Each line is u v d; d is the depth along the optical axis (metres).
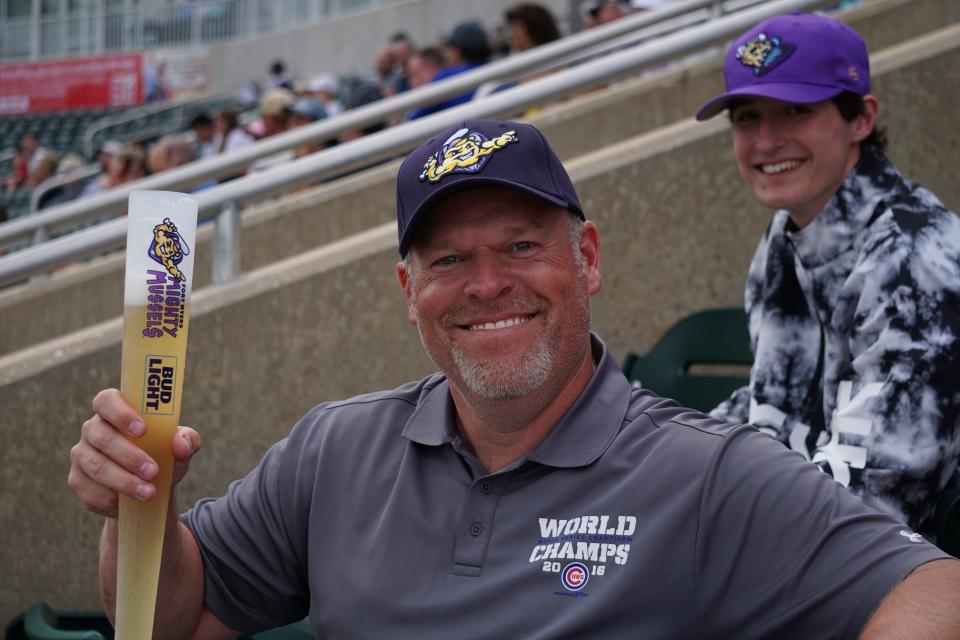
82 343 3.07
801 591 1.50
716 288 3.46
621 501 1.63
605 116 4.64
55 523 3.03
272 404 3.19
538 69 4.60
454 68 5.90
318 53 18.55
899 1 4.39
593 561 1.60
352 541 1.79
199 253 4.71
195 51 19.83
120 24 20.89
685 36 3.55
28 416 3.04
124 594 1.49
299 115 6.95
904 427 2.11
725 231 3.45
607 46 4.76
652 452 1.65
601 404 1.73
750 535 1.55
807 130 2.43
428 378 1.96
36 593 3.03
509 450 1.77
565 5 13.62
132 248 1.44
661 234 3.46
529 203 1.70
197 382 3.16
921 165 3.62
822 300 2.42
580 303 1.74
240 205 3.27
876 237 2.29
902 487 2.09
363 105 6.38
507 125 1.74
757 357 2.53
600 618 1.57
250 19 19.72
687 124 3.55
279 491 1.91
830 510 1.52
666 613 1.56
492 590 1.64
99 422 1.49
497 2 16.05
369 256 3.24
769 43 2.47
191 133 10.90
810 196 2.43
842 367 2.33
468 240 1.70
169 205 1.44
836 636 1.46
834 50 2.43
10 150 20.14
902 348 2.16
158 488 1.48
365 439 1.88
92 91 20.50
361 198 4.70
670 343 3.07
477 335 1.71
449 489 1.75
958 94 3.61
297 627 2.21
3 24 21.78
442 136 1.76
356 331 3.23
